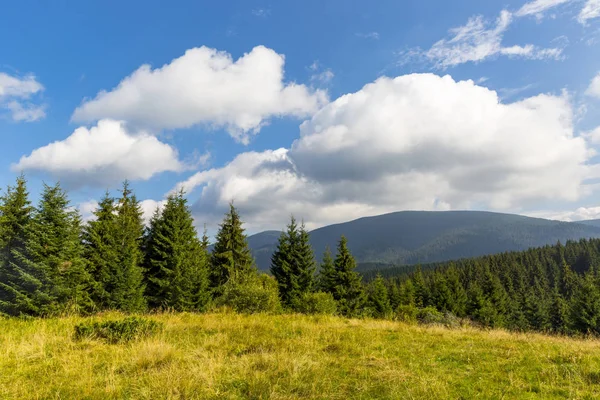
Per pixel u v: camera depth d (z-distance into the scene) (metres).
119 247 24.61
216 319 12.81
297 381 5.70
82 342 8.25
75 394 5.20
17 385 5.48
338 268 40.59
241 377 5.90
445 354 8.02
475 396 5.19
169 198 30.11
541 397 5.21
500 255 132.00
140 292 24.98
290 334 10.12
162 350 7.25
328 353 7.84
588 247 114.44
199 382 5.58
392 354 7.95
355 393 5.29
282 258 38.66
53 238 18.08
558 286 98.44
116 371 6.31
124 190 31.30
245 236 36.41
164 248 28.44
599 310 38.62
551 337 11.88
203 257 32.62
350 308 38.47
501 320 53.25
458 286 60.97
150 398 5.00
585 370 6.40
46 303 17.36
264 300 16.50
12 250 17.25
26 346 7.61
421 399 5.02
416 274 81.12
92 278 22.58
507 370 6.66
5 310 17.05
